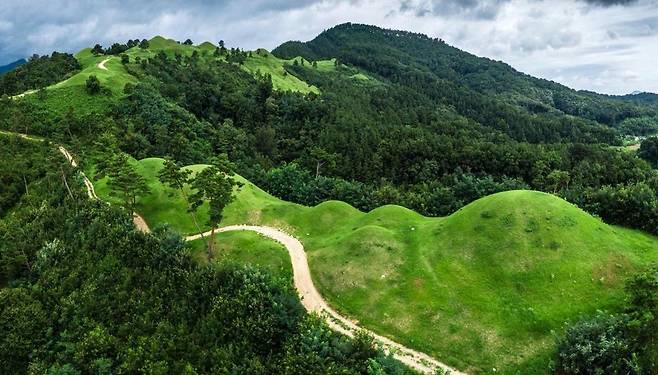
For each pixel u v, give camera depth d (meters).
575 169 152.00
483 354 48.66
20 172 98.31
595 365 42.47
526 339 49.53
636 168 147.00
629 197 75.12
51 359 55.81
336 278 62.53
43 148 111.19
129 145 124.38
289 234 77.88
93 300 59.53
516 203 65.94
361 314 56.16
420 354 49.62
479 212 66.94
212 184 65.94
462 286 57.25
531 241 60.62
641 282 44.28
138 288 60.44
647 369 40.72
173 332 53.44
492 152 160.62
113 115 142.25
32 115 133.38
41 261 70.12
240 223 81.88
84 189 89.50
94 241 69.62
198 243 73.31
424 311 54.56
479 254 61.03
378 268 62.59
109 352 53.75
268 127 179.38
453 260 61.38
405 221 75.06
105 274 63.56
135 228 72.00
